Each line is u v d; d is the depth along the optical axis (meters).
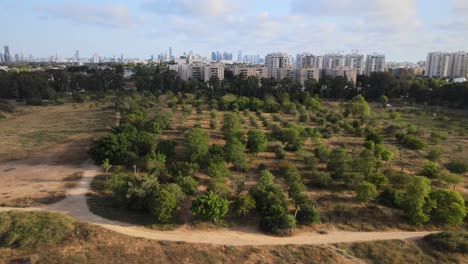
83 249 35.19
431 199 47.03
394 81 156.88
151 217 42.88
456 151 76.50
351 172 55.81
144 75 185.88
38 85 149.00
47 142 77.00
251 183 54.34
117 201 45.75
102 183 52.72
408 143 78.88
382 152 65.31
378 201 49.75
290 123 93.19
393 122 105.50
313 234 42.16
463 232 43.00
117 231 39.16
